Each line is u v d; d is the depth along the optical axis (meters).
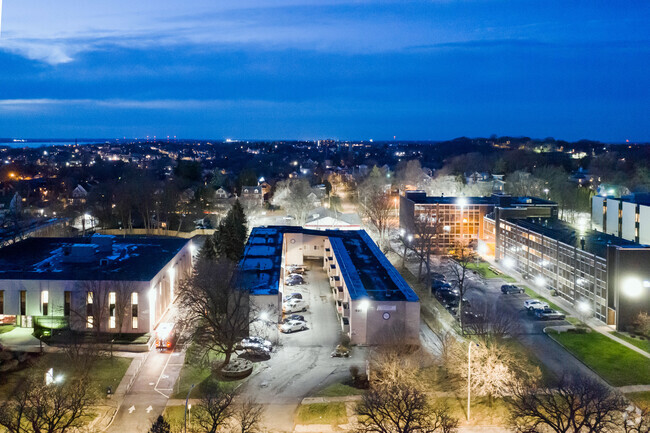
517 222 98.12
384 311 61.81
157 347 61.31
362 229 120.88
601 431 39.62
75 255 71.81
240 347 60.09
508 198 106.94
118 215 141.12
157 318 67.62
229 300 62.34
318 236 102.81
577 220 132.00
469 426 44.84
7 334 62.25
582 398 39.22
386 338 58.03
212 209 156.50
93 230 134.50
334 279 80.94
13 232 105.31
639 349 60.41
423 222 102.44
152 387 52.50
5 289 62.88
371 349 60.75
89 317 63.09
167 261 74.31
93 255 72.62
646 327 63.47
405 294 64.06
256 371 56.03
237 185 195.00
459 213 113.00
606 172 192.12
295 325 67.00
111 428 44.88
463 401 49.00
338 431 44.34
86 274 65.62
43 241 86.12
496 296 81.38
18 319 64.12
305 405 48.62
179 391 51.78
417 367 52.16
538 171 179.75
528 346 61.53
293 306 74.00
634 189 161.00
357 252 87.19
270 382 53.59
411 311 61.50
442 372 54.88
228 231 89.50
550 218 101.88
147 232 135.00
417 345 61.31
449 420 43.78
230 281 63.38
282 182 192.25
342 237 100.62
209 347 57.00
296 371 56.06
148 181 162.00
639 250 65.31
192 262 94.12
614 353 59.19
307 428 44.84
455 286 83.94
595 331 66.25
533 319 70.75
